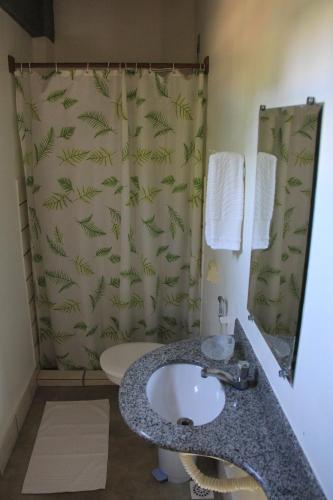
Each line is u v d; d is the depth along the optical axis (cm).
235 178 162
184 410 168
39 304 280
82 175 250
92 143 244
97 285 276
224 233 171
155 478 212
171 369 170
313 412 103
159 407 160
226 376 151
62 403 264
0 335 220
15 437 234
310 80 100
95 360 291
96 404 263
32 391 268
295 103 109
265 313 138
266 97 133
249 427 133
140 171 249
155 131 246
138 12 298
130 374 161
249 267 157
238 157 160
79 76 233
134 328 292
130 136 246
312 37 98
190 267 274
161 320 294
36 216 259
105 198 256
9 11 224
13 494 204
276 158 124
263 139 136
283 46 117
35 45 276
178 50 304
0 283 220
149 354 174
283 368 121
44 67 231
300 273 107
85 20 297
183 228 268
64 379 279
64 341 284
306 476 107
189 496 204
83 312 277
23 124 241
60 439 236
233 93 177
